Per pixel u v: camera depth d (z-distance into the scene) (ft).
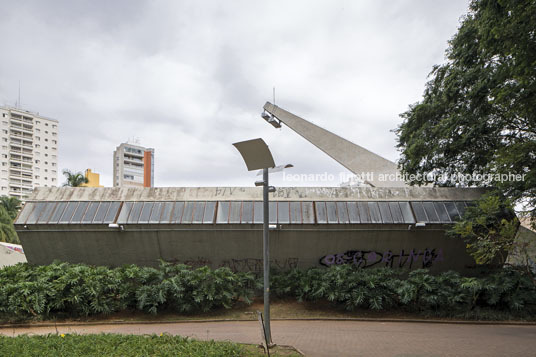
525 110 40.01
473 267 64.69
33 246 64.08
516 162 44.98
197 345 29.32
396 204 65.26
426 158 62.64
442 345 34.40
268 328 31.73
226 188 68.39
